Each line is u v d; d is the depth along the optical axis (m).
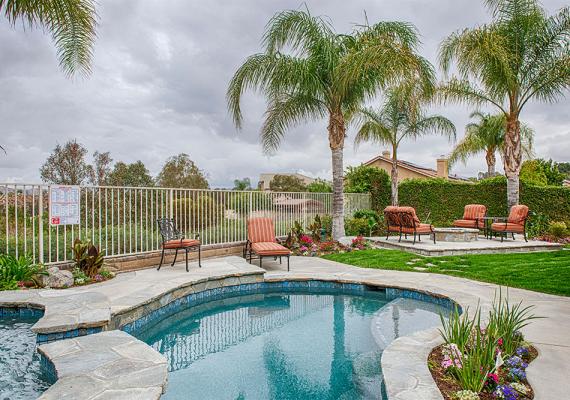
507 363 2.92
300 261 9.00
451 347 2.98
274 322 5.21
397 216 11.20
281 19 9.92
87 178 14.46
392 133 15.82
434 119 15.16
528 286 6.04
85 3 5.70
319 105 10.91
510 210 12.28
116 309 4.36
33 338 4.04
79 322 3.89
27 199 6.54
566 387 2.67
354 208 15.78
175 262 8.18
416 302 5.89
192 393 3.15
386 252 9.79
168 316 5.46
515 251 10.23
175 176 15.85
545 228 13.87
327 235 12.51
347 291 6.79
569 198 14.31
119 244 7.27
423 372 2.88
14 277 5.57
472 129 19.03
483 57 11.24
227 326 5.04
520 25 11.55
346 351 4.09
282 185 26.09
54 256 6.70
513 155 12.49
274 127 11.43
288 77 9.75
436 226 16.08
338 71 9.48
